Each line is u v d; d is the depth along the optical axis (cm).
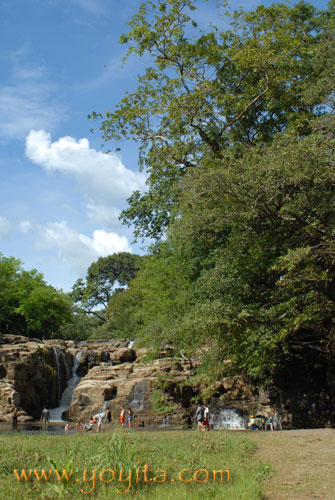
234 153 3078
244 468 1116
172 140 3162
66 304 5981
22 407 3700
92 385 3728
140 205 4241
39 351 4069
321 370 3155
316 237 2225
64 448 1326
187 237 2641
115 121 3111
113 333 6719
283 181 2147
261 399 3278
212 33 3105
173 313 3662
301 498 847
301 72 3055
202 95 2917
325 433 2027
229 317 2275
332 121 2252
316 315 2203
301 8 3381
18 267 6162
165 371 3694
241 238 2488
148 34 2888
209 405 3497
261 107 3225
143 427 3169
